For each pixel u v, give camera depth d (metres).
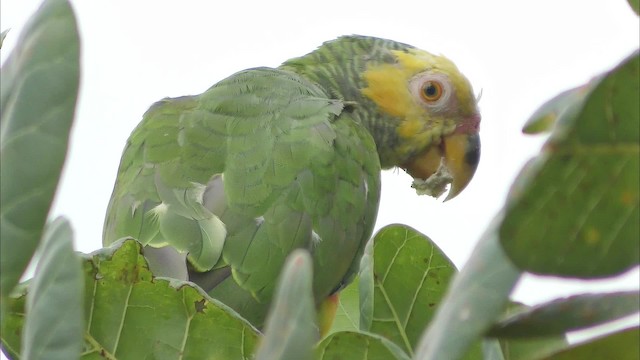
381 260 3.51
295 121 5.59
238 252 4.88
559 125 1.49
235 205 5.06
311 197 5.28
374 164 5.91
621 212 1.50
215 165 5.26
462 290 1.59
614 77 1.44
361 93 7.11
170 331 3.13
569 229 1.47
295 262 1.46
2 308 1.56
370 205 5.81
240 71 6.05
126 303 3.12
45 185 1.55
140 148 5.46
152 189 5.11
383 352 2.77
